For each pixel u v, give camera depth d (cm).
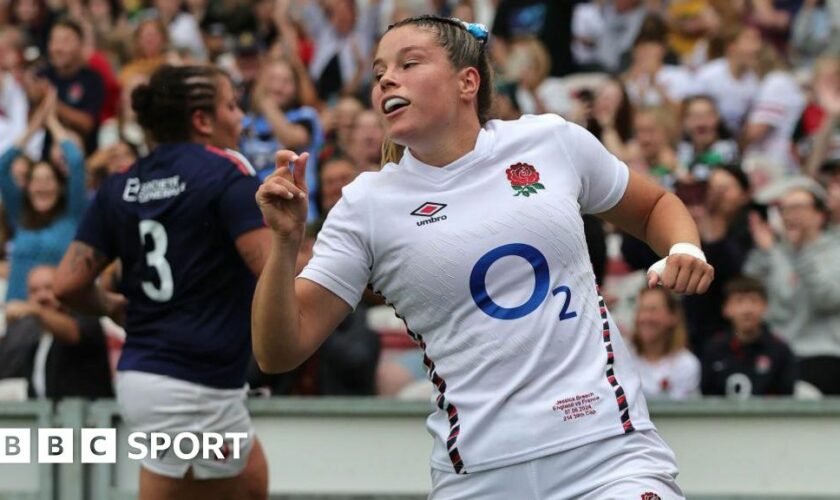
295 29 3847
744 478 1975
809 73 3650
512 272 1187
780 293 2577
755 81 3481
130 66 3656
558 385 1181
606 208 1278
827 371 2508
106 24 4131
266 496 1756
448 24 1231
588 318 1204
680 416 1994
